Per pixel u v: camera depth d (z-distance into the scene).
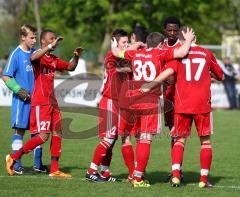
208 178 32.56
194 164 37.94
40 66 31.59
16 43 132.00
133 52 29.47
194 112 28.72
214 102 85.44
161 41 29.50
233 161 39.00
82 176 32.69
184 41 28.78
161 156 41.00
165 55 28.69
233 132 55.91
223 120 67.31
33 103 31.77
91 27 140.50
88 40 142.62
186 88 28.77
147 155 29.19
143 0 133.75
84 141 47.34
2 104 78.31
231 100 84.44
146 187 29.20
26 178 31.38
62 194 27.22
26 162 37.34
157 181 31.67
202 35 144.50
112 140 30.70
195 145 47.03
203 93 28.81
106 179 31.06
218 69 29.42
